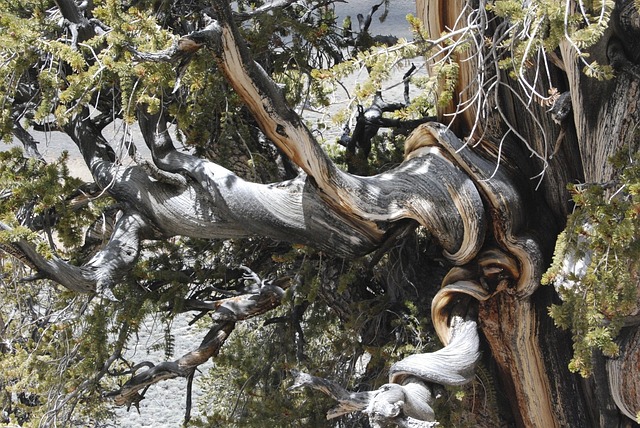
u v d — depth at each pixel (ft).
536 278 31.22
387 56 22.63
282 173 37.65
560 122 28.86
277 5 33.01
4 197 33.78
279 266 39.93
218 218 32.40
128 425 65.10
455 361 30.73
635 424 34.27
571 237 22.49
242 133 35.01
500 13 21.15
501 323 33.09
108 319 35.68
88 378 35.50
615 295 21.80
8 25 27.63
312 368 37.35
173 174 32.17
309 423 36.32
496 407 34.63
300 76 35.17
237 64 27.09
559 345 33.96
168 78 27.58
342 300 37.22
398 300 36.55
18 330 37.83
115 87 33.09
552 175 31.27
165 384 66.39
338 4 69.77
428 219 30.42
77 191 34.12
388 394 28.50
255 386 38.73
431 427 28.48
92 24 31.83
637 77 26.07
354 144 39.40
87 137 34.24
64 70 33.19
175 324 67.36
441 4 27.81
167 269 37.40
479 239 30.53
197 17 34.88
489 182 29.96
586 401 35.17
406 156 31.68
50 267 29.86
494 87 29.37
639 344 31.04
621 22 25.66
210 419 37.37
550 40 20.12
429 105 29.14
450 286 31.78
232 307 36.29
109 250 31.81
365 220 31.04
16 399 46.29
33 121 35.40
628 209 21.13
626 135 27.27
